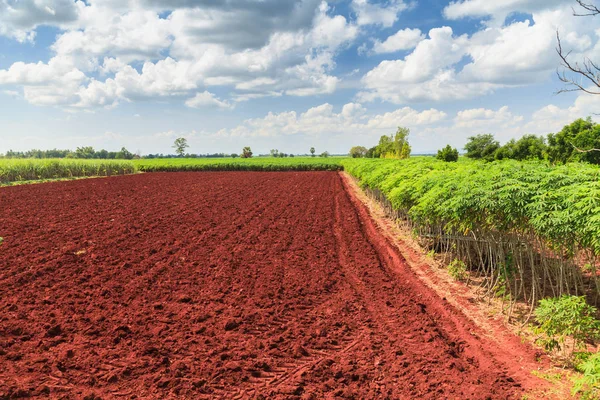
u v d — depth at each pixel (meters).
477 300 9.50
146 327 7.72
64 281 10.03
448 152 40.78
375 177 20.69
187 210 21.47
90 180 41.38
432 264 12.42
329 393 5.74
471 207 9.41
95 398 5.49
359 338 7.50
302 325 8.05
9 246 13.04
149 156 192.00
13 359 6.39
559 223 6.99
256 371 6.29
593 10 6.15
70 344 6.96
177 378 5.98
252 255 12.97
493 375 6.16
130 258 12.16
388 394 5.69
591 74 6.34
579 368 5.74
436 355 6.81
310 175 56.16
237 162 76.31
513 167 10.37
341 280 10.84
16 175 40.19
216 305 8.91
